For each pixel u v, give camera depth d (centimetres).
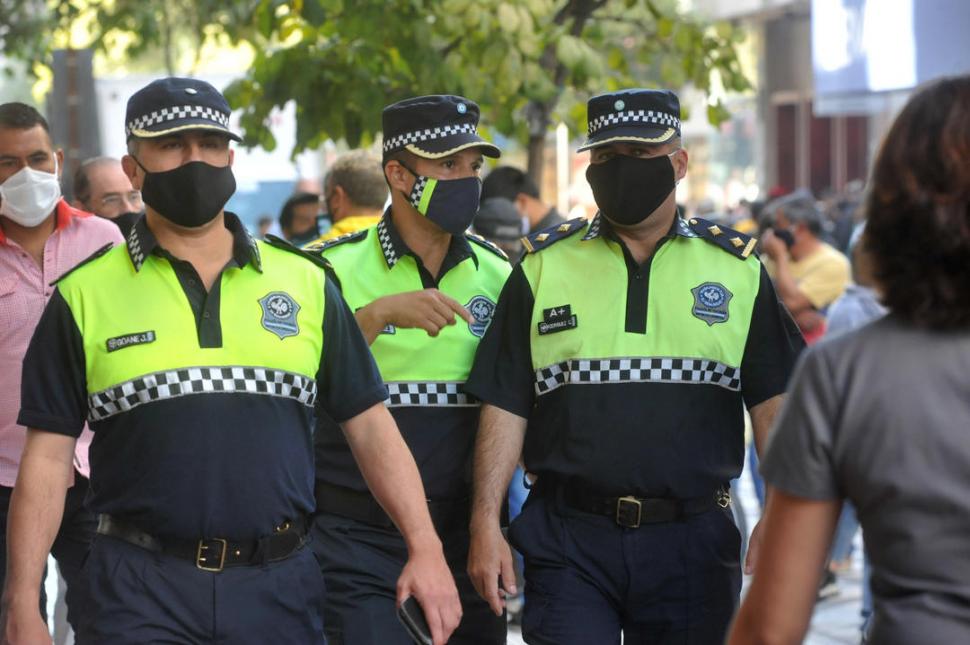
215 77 2970
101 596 745
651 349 905
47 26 3219
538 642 902
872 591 513
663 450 893
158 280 759
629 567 894
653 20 1675
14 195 1076
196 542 745
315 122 1598
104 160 1409
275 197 3597
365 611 954
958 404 496
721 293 916
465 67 1522
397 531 964
